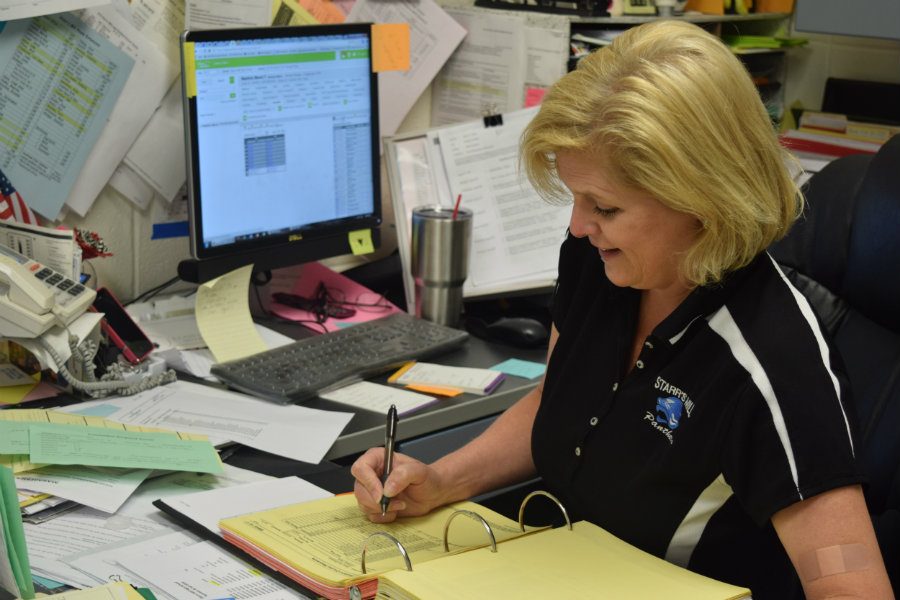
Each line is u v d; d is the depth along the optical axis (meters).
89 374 1.45
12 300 1.36
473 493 1.22
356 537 1.06
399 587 0.89
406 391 1.55
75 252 1.54
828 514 0.92
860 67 2.33
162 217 1.80
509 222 1.92
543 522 1.43
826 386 0.95
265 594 0.97
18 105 1.60
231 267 1.68
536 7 2.01
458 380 1.58
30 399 1.42
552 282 1.89
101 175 1.70
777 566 1.07
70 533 1.08
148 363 1.52
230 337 1.64
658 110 0.88
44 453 1.18
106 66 1.66
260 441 1.33
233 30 1.60
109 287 1.76
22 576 0.88
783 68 2.44
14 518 0.93
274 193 1.73
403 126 2.17
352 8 1.95
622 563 0.97
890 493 1.22
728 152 0.90
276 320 1.81
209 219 1.65
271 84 1.68
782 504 0.93
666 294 1.07
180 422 1.37
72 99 1.64
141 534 1.09
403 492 1.13
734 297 1.01
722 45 0.94
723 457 0.99
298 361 1.57
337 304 1.88
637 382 1.07
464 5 2.14
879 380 1.24
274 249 1.74
